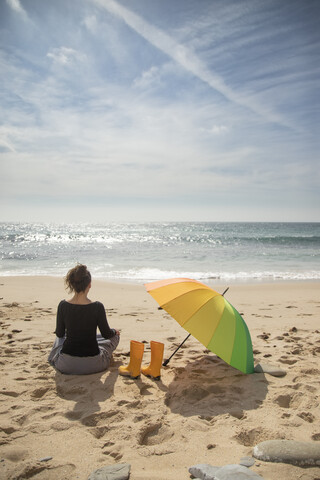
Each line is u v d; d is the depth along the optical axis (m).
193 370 3.95
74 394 3.26
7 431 2.58
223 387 3.48
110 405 3.02
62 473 2.11
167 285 3.84
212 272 15.47
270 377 3.73
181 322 3.39
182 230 73.56
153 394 3.31
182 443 2.47
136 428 2.64
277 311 7.66
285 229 77.88
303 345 4.89
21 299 8.68
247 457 2.27
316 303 8.70
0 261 18.89
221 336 3.40
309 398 3.19
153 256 21.48
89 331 3.67
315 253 23.81
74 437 2.52
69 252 23.72
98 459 2.26
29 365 3.90
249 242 35.69
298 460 2.20
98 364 3.72
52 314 6.84
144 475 2.09
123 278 13.60
